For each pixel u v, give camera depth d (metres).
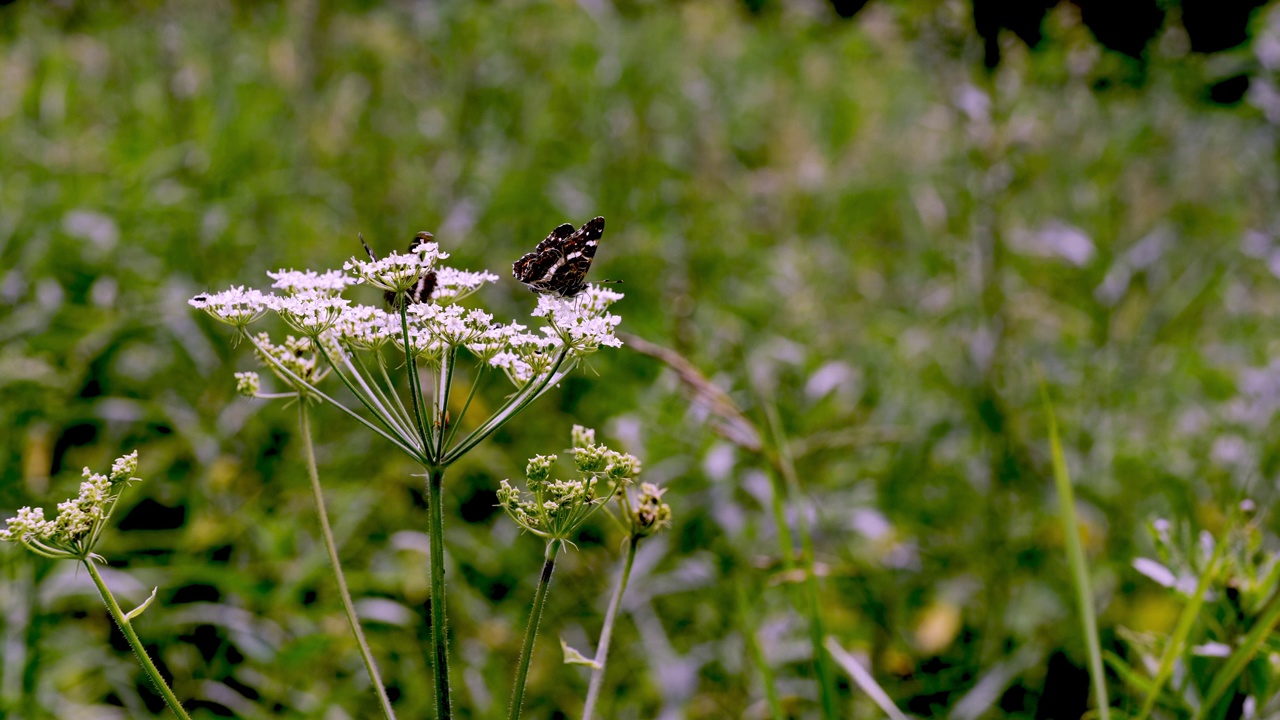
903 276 8.36
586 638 5.06
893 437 6.00
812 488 5.77
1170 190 7.51
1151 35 6.41
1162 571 3.46
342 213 7.39
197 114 7.70
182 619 4.50
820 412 6.23
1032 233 7.19
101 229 6.57
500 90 8.37
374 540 5.52
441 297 2.64
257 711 4.34
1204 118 7.85
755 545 5.34
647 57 9.30
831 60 10.18
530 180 7.48
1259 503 5.52
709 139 8.70
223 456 5.53
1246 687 3.42
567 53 9.13
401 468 5.74
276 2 9.29
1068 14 5.90
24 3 9.26
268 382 5.86
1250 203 7.89
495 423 2.39
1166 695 3.65
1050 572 5.53
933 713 4.93
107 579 4.39
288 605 4.65
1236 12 6.59
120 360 6.07
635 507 2.61
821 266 8.08
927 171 8.31
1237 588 3.31
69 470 5.52
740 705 4.87
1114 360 6.65
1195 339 7.51
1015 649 5.23
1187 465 6.21
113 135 8.00
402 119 8.15
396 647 4.86
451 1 8.80
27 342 5.88
